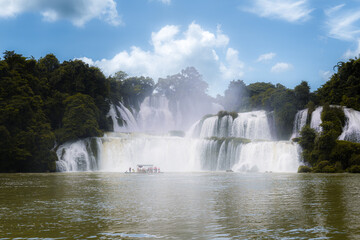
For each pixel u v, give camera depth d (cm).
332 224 1906
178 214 2258
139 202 2841
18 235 1698
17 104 9275
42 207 2583
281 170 8769
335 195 3244
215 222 1991
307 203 2709
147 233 1733
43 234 1716
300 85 10812
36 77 11181
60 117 11156
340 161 7869
